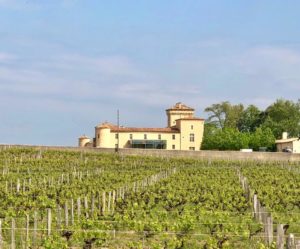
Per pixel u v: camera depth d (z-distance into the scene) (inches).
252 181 2060.8
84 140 5413.4
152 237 1009.5
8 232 1032.8
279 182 2086.6
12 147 3176.7
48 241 909.8
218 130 5487.2
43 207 1364.4
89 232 940.0
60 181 2049.7
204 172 2474.2
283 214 1322.6
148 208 1385.3
